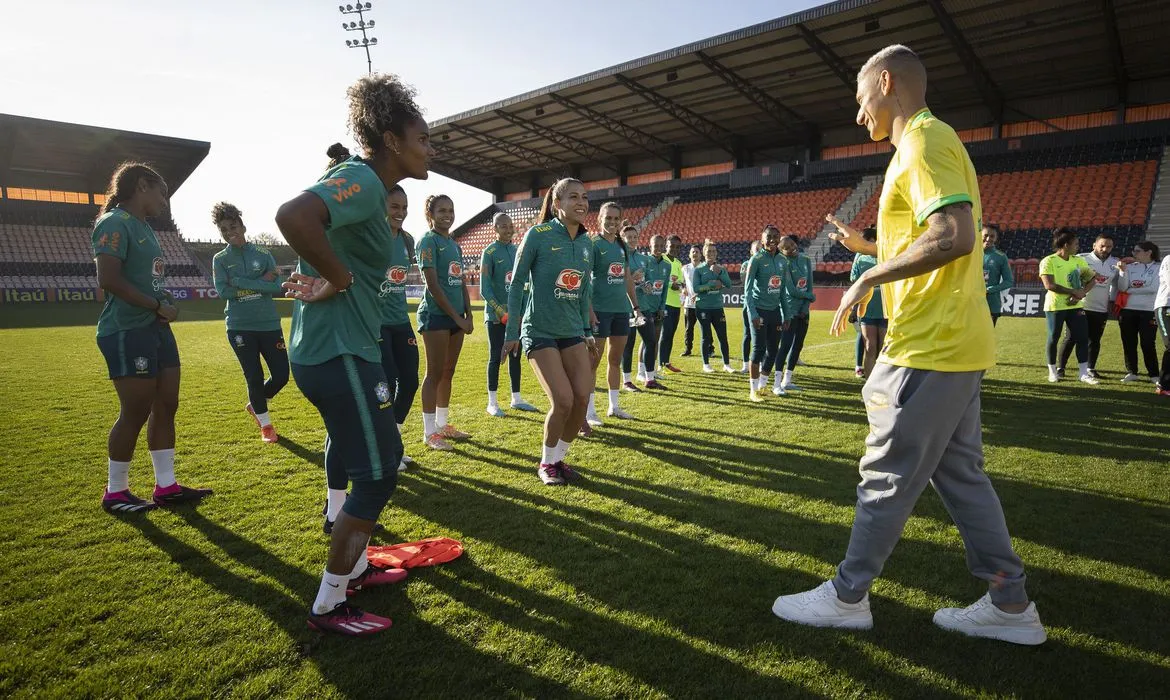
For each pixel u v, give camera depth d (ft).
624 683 6.44
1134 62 64.18
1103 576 8.71
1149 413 19.25
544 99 82.94
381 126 7.09
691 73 73.00
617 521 10.85
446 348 16.05
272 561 9.29
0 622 7.52
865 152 88.38
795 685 6.40
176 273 106.93
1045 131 74.43
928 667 6.71
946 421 6.66
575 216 13.15
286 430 17.62
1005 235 67.62
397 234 14.60
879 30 60.70
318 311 7.12
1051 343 25.26
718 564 9.15
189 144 99.91
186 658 6.87
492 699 6.20
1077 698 6.22
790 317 23.06
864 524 7.15
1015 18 55.57
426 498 12.08
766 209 90.33
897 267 6.28
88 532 10.29
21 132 87.40
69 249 101.50
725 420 18.98
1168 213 61.21
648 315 27.81
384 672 6.66
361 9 70.13
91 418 18.52
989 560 7.12
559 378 12.67
